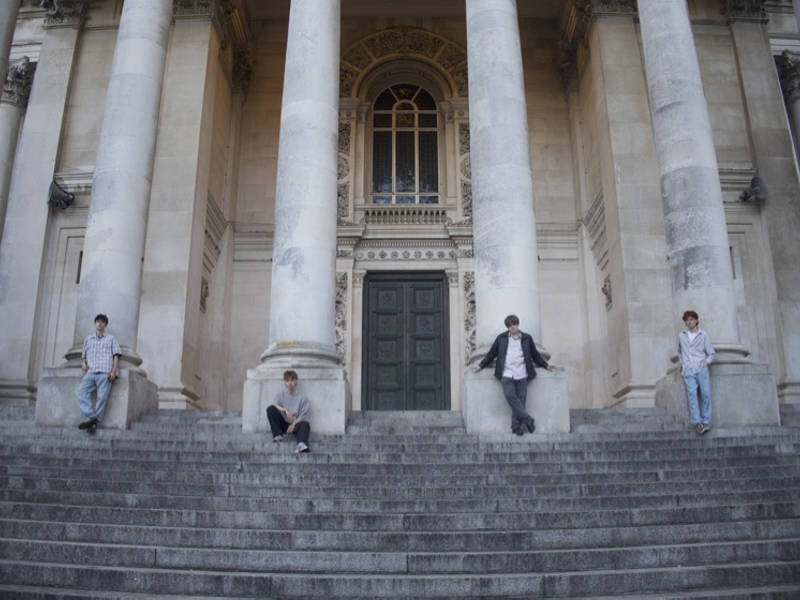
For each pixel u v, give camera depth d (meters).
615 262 18.05
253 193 22.36
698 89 14.19
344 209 21.78
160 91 15.24
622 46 19.25
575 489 8.90
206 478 9.39
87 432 11.93
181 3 19.66
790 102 22.02
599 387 20.02
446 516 8.00
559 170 22.58
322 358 12.63
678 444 11.00
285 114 13.95
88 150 19.97
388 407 20.73
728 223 19.23
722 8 21.19
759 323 18.56
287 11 23.53
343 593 6.50
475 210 13.57
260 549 7.45
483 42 14.23
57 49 20.83
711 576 6.72
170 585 6.61
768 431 11.62
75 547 7.23
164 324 16.98
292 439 11.34
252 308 21.44
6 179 21.67
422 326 21.38
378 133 23.44
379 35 23.84
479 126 13.81
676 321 13.26
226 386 20.70
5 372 18.16
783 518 8.23
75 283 18.98
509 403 11.70
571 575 6.59
